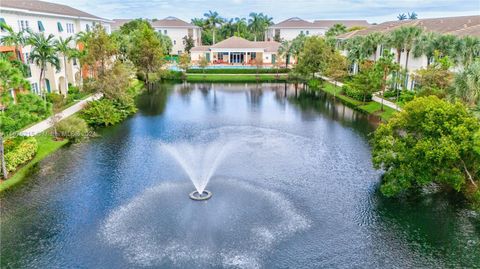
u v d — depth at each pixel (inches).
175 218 797.9
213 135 1424.7
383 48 2256.4
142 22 4247.0
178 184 968.9
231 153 1214.9
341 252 687.1
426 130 859.4
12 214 809.5
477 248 699.4
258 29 4960.6
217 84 2859.3
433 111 860.6
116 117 1617.9
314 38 2753.4
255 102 2124.8
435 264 655.8
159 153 1206.3
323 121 1649.9
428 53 1643.7
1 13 1551.4
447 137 836.0
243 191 928.9
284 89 2623.0
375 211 830.5
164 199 884.0
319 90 2534.5
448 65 1440.7
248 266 647.1
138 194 909.8
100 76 1813.5
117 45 2279.8
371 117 1711.4
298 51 3026.6
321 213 821.9
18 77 941.8
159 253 679.7
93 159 1139.9
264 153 1215.6
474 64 1093.1
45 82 1851.6
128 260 660.1
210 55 3614.7
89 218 797.2
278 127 1549.0
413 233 746.8
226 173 1045.2
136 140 1346.0
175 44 4547.2
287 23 4977.9
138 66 2709.2
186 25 4547.2
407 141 903.1
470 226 772.0
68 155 1169.4
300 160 1149.1
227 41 3695.9
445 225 775.1
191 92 2491.4
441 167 861.8
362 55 2305.6
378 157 907.4
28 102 985.5
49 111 1063.6
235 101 2158.0
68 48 1796.3
